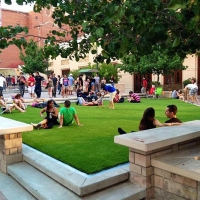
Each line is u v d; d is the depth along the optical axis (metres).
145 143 3.59
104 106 13.57
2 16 34.84
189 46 4.13
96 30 2.86
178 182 3.54
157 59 19.72
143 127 5.30
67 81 18.69
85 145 5.70
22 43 3.75
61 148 5.47
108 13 2.76
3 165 5.00
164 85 22.78
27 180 4.20
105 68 23.97
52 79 17.98
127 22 3.15
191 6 2.49
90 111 11.45
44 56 4.16
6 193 4.12
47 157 4.90
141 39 3.47
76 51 4.23
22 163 4.97
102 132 7.00
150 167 3.81
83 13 3.87
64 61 32.88
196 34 3.57
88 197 3.61
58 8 4.40
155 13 3.00
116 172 4.05
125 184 3.96
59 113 7.82
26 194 4.08
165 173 3.69
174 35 3.20
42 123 7.53
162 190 3.76
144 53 3.69
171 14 3.00
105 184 3.81
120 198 3.58
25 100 14.35
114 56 3.79
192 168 3.38
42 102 13.67
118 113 10.78
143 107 13.05
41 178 4.27
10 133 4.81
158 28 3.17
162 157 3.84
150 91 20.52
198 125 4.84
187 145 4.34
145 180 3.79
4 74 35.44
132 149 3.95
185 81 21.78
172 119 5.37
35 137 6.47
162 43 3.88
